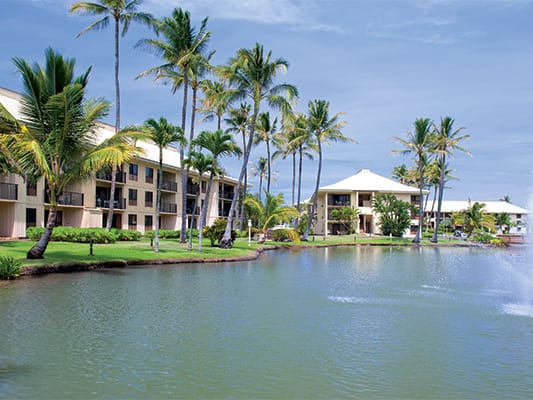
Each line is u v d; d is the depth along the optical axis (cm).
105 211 4009
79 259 2030
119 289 1473
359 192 7306
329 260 2998
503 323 1106
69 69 1936
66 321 1015
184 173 3516
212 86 3953
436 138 5634
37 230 2917
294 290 1575
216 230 3341
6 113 1781
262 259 2939
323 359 801
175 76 3484
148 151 4669
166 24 3288
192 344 867
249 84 3131
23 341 853
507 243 5891
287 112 3147
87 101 1962
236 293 1480
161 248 2891
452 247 5306
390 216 6706
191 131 3547
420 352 855
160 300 1305
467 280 1966
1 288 1438
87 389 639
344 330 1012
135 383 666
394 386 685
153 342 872
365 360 802
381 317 1157
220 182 6166
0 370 705
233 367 746
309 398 632
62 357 769
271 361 782
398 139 5700
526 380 718
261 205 4391
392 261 3005
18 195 3011
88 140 2036
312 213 5312
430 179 7519
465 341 938
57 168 1928
